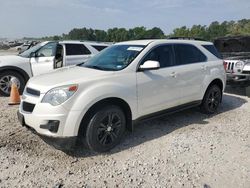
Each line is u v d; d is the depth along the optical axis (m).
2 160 4.22
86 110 4.24
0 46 62.03
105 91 4.41
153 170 4.04
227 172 4.03
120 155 4.48
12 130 5.38
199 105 6.50
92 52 9.39
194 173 3.98
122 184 3.69
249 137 5.29
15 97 7.33
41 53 8.91
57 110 4.11
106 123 4.52
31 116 4.30
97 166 4.13
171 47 5.71
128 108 4.82
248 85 8.61
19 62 8.51
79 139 4.59
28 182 3.68
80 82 4.30
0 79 8.36
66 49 8.96
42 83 4.46
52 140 4.23
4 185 3.61
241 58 8.80
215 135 5.35
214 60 6.62
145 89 4.99
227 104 7.68
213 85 6.60
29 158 4.32
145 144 4.90
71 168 4.06
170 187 3.64
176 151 4.64
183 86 5.75
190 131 5.54
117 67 4.92
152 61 4.87
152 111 5.23
